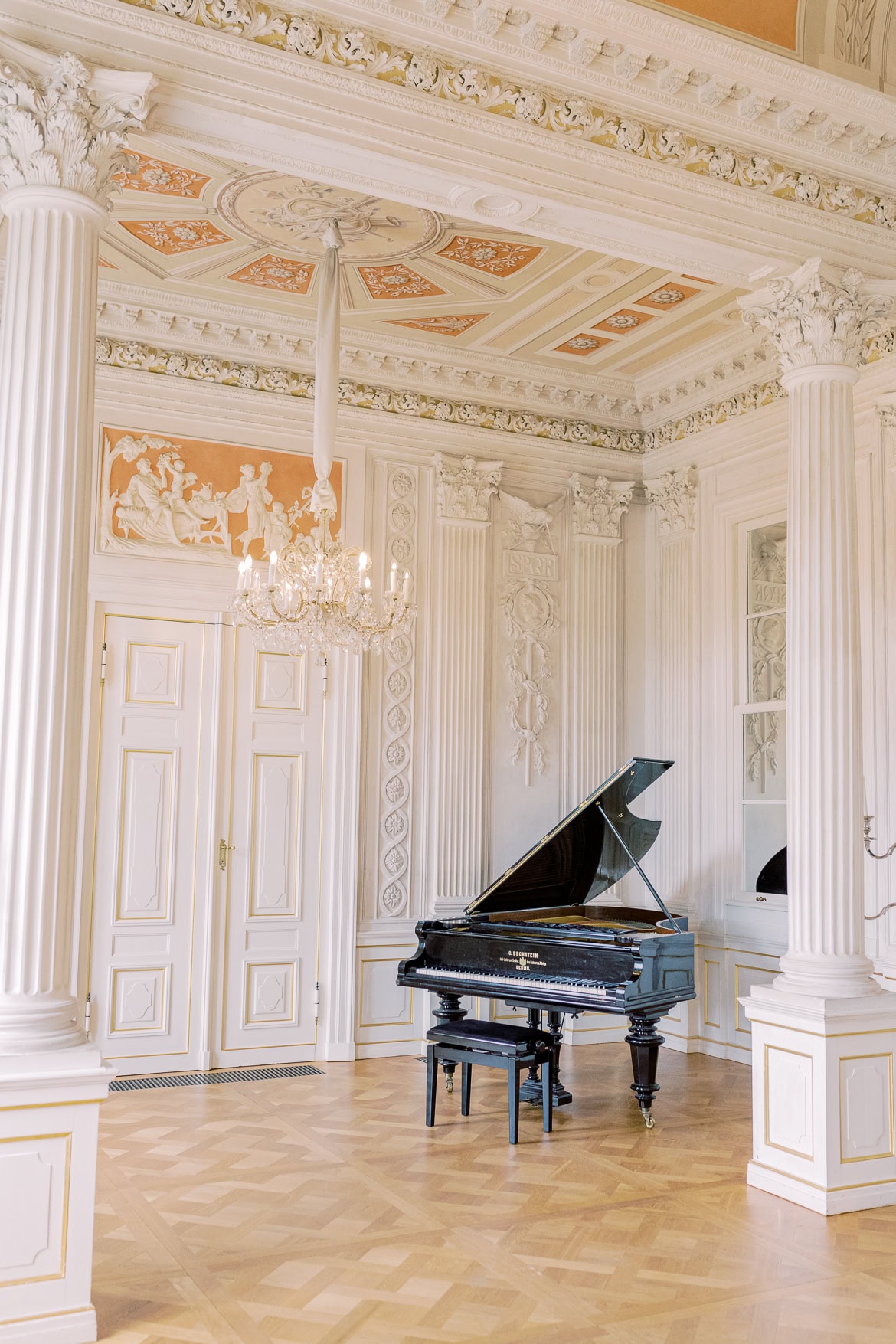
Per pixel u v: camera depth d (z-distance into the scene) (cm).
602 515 880
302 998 764
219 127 438
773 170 538
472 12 460
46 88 394
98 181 406
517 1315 376
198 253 675
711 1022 800
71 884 386
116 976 718
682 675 852
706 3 504
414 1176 518
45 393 387
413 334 786
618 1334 363
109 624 731
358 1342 355
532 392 855
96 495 729
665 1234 452
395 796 800
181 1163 532
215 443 762
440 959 659
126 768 730
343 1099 658
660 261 543
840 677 528
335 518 789
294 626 572
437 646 816
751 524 803
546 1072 597
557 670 864
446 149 467
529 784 843
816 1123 488
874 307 560
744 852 793
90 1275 359
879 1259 429
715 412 829
